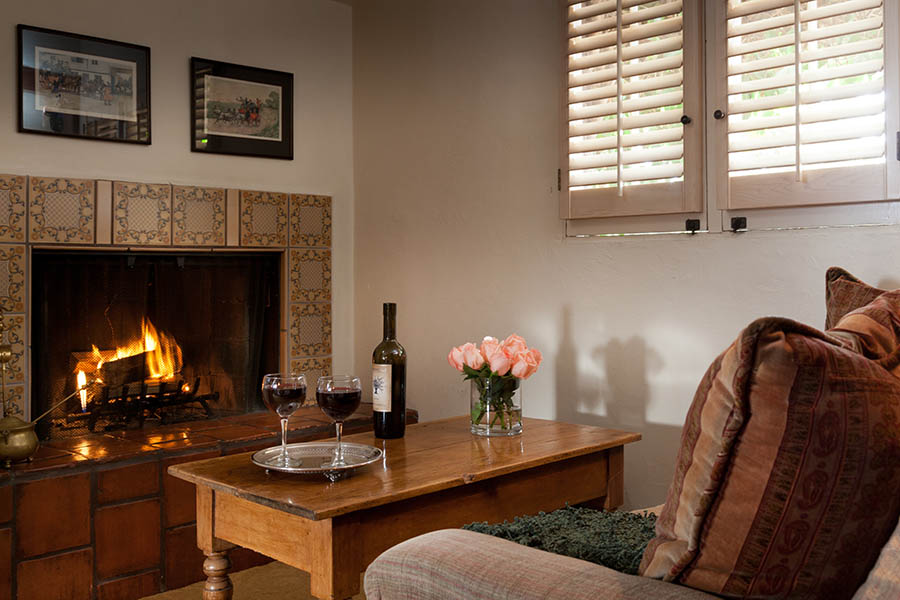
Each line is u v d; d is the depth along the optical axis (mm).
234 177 3643
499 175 3432
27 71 3061
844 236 2479
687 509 1056
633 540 1438
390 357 2311
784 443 946
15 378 3014
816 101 2479
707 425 1019
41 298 3137
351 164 4082
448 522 1901
